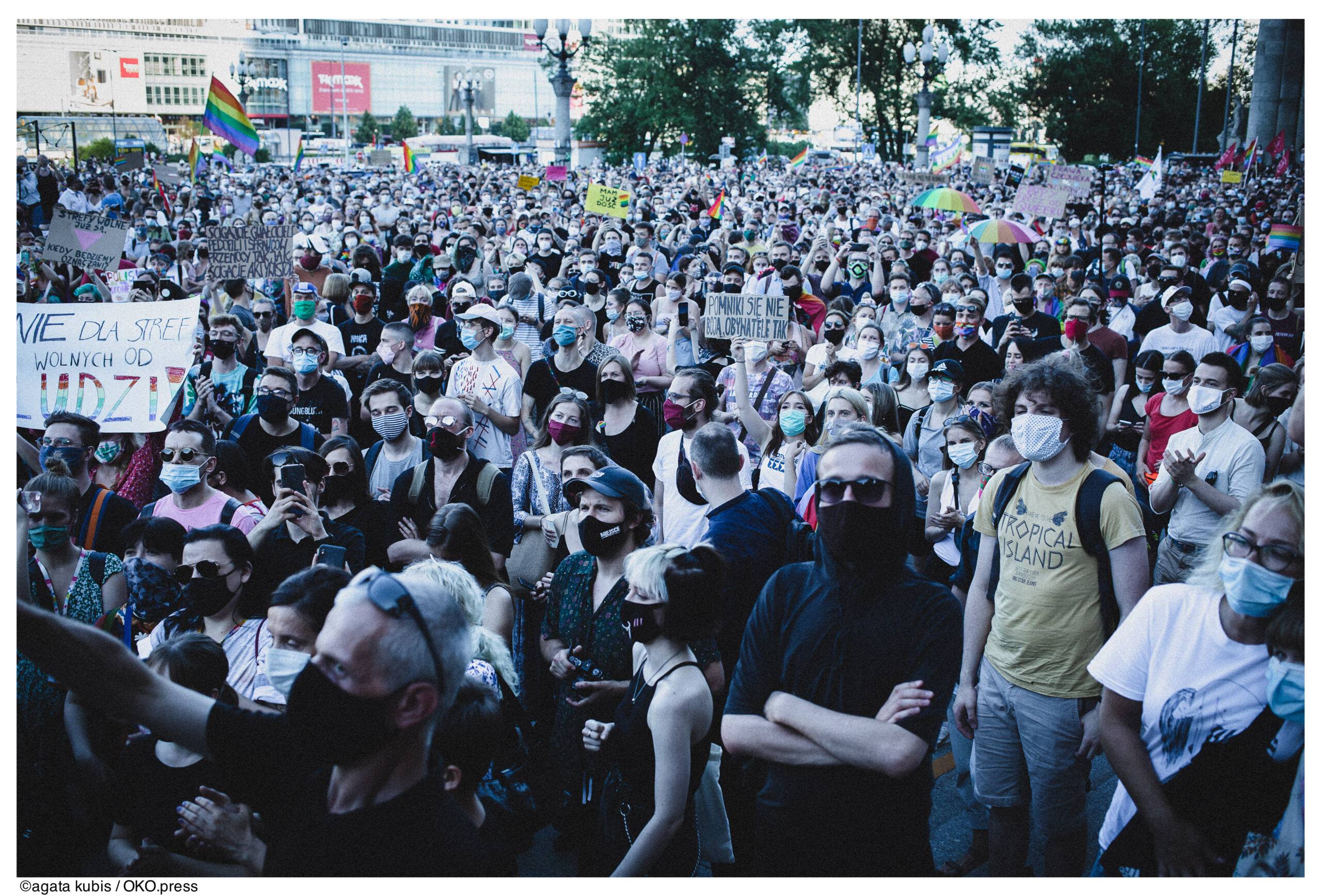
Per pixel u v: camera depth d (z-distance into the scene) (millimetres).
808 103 69000
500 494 4812
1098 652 3166
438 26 120625
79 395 6129
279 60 110438
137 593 3754
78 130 63000
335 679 1821
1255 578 2357
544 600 4559
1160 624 2582
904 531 2398
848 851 2387
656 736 2816
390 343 7348
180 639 3078
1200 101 55812
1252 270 11539
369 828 1892
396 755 1922
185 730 1970
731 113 62375
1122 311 10125
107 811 3400
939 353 7820
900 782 2385
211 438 4859
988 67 62969
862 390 5898
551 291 10930
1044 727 3322
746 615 3596
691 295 10453
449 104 104500
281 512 4379
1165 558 5074
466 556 4047
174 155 64500
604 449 6082
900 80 65062
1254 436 5094
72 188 20422
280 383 5797
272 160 83125
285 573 4402
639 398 7859
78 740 3385
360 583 1895
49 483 3867
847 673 2381
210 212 24016
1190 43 56312
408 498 4949
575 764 3682
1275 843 2445
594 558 3840
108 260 9617
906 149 70062
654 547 2922
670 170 52062
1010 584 3424
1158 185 22625
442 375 6129
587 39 28422
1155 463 6082
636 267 10984
